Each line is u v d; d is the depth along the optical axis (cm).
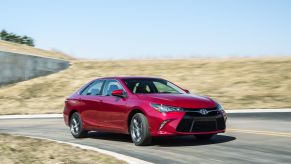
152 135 1011
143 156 911
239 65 3059
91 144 1116
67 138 1255
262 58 3241
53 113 2231
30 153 932
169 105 995
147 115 1013
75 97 1265
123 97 1096
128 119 1071
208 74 2939
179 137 1173
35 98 2631
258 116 1714
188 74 3005
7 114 2269
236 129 1313
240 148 964
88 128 1208
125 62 3550
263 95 2331
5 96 2684
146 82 1128
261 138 1106
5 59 2888
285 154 880
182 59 3528
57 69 3278
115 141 1155
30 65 3045
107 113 1133
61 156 898
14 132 1435
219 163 812
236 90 2502
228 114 1836
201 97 1055
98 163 826
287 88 2412
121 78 1145
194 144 1045
